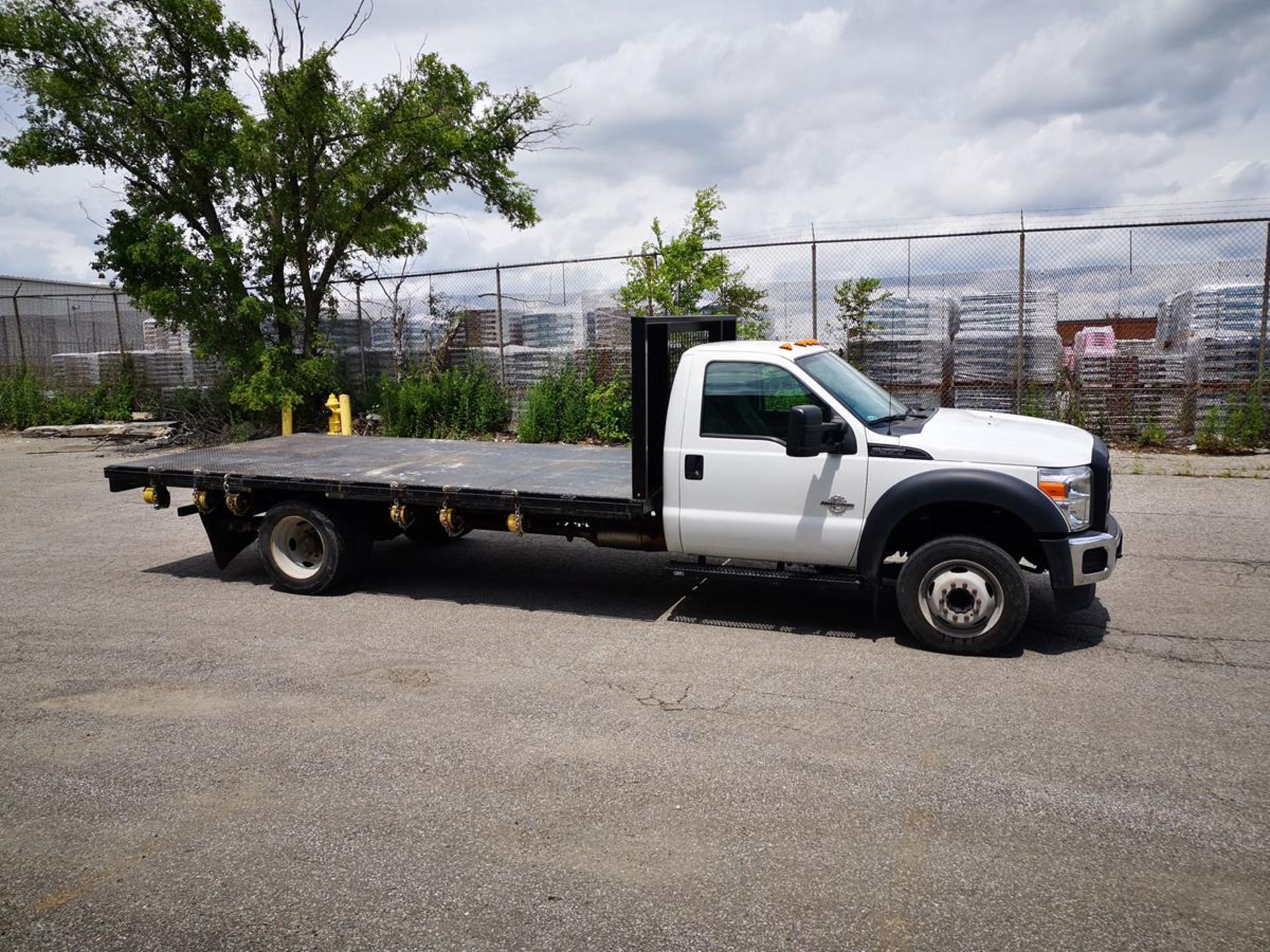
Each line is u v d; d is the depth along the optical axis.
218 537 8.38
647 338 6.56
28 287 33.53
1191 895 3.39
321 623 7.00
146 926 3.37
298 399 17.58
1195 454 13.22
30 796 4.35
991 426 6.61
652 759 4.59
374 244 18.53
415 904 3.45
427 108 17.25
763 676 5.71
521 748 4.75
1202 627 6.46
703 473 6.57
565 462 8.61
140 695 5.57
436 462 8.59
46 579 8.44
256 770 4.55
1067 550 5.85
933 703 5.21
